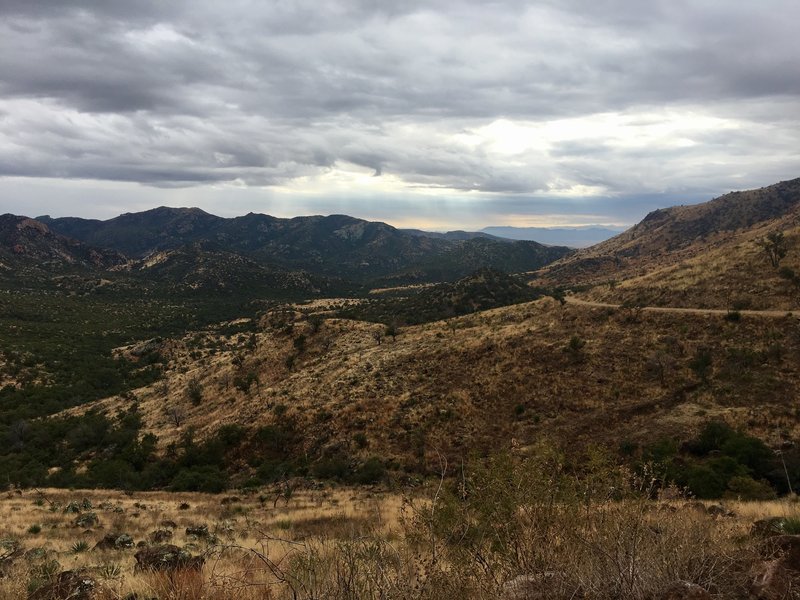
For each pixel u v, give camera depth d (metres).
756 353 44.28
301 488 35.66
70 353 120.31
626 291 72.56
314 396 57.38
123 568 8.16
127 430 64.00
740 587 3.21
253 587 3.94
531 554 3.38
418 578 3.04
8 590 5.41
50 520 20.08
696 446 33.84
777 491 25.64
